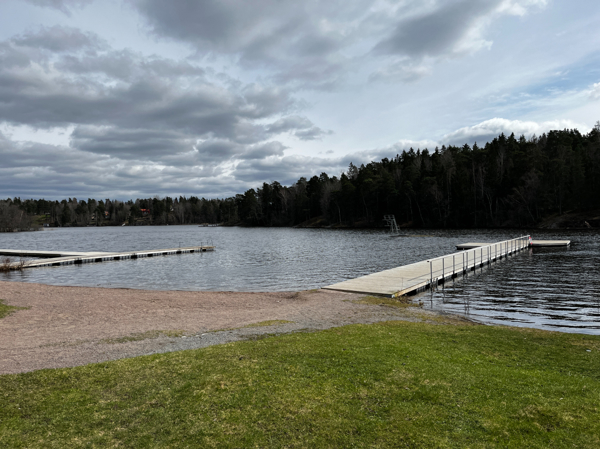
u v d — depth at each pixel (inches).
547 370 286.8
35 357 331.6
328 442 197.3
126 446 197.6
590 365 298.0
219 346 349.7
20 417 223.8
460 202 3238.2
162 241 2883.9
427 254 1439.5
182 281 973.2
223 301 654.5
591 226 2484.0
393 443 195.3
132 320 509.0
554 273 912.9
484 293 709.3
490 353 327.9
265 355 320.5
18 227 5152.6
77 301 655.1
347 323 463.5
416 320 485.4
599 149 2878.9
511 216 2952.8
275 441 199.2
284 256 1513.3
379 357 311.9
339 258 1380.4
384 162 4891.7
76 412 229.5
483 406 227.9
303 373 280.2
